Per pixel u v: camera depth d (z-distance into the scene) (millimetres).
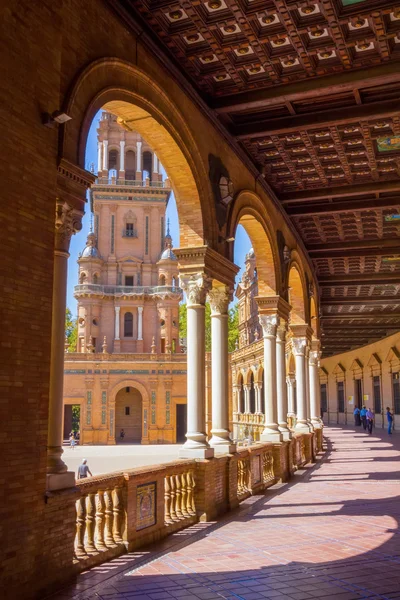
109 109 8625
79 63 6848
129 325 62344
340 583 6234
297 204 16500
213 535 8461
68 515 6168
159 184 64938
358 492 12664
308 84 10062
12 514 5391
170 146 9617
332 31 8609
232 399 50219
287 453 15375
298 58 9430
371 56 9453
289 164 13508
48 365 5988
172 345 61406
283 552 7512
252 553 7461
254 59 9430
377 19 8312
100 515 7203
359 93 10555
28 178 5852
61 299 6590
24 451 5598
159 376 52688
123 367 52469
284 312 15766
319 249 20453
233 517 9852
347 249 20531
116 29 7730
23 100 5820
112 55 7559
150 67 8617
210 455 9961
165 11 8125
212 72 9742
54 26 6332
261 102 10359
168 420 52438
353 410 48344
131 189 64000
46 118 6070
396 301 28188
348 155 13078
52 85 6246
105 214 64000
